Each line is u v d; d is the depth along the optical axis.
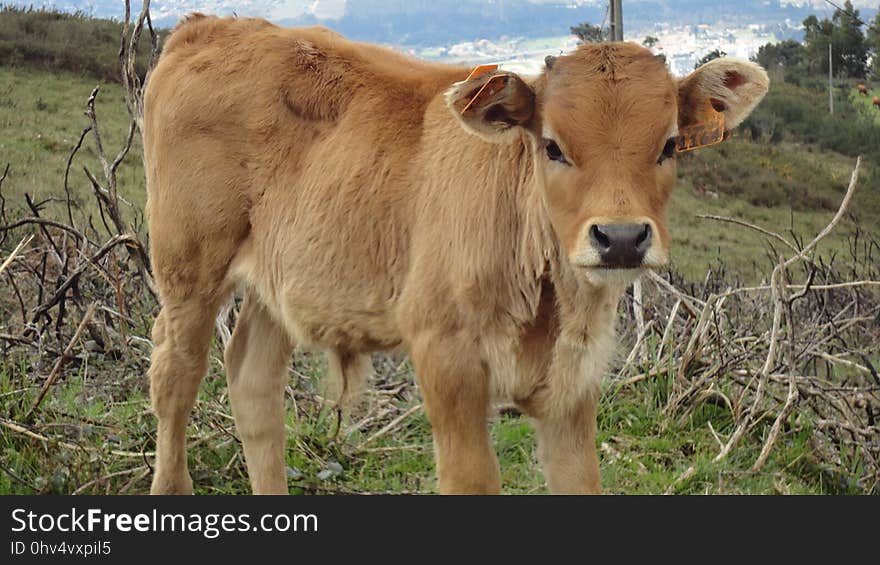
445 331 4.49
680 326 7.58
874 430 6.16
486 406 4.51
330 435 6.14
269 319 5.60
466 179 4.55
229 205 5.31
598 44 4.12
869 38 41.72
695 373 6.93
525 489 5.81
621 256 3.77
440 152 4.73
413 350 4.61
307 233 5.04
